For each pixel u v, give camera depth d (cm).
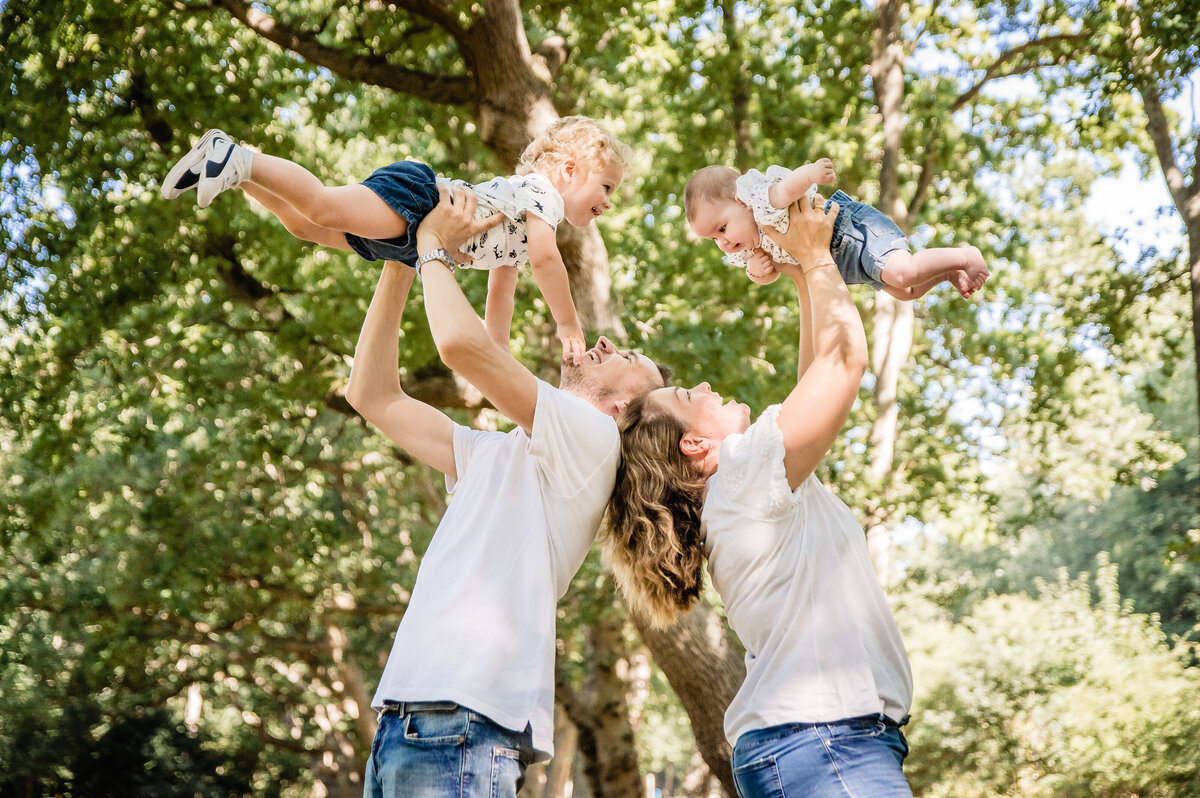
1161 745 1752
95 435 1247
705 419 292
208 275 1191
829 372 269
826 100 1305
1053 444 1892
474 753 237
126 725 2247
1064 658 1998
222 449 1402
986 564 3525
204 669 2214
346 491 1847
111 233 1153
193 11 1048
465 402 1141
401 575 1838
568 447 270
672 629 813
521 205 327
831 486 1308
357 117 1367
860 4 1344
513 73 895
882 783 243
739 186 303
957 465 1562
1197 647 2225
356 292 1176
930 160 1459
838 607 256
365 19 1011
